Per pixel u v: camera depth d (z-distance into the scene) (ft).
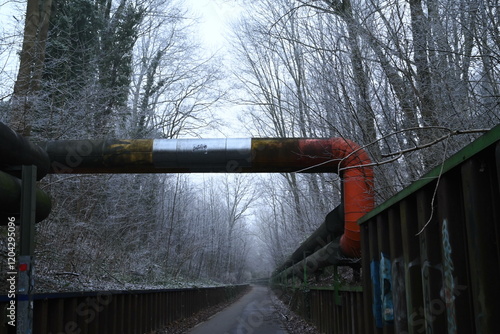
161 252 104.99
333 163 36.27
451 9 28.14
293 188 85.35
